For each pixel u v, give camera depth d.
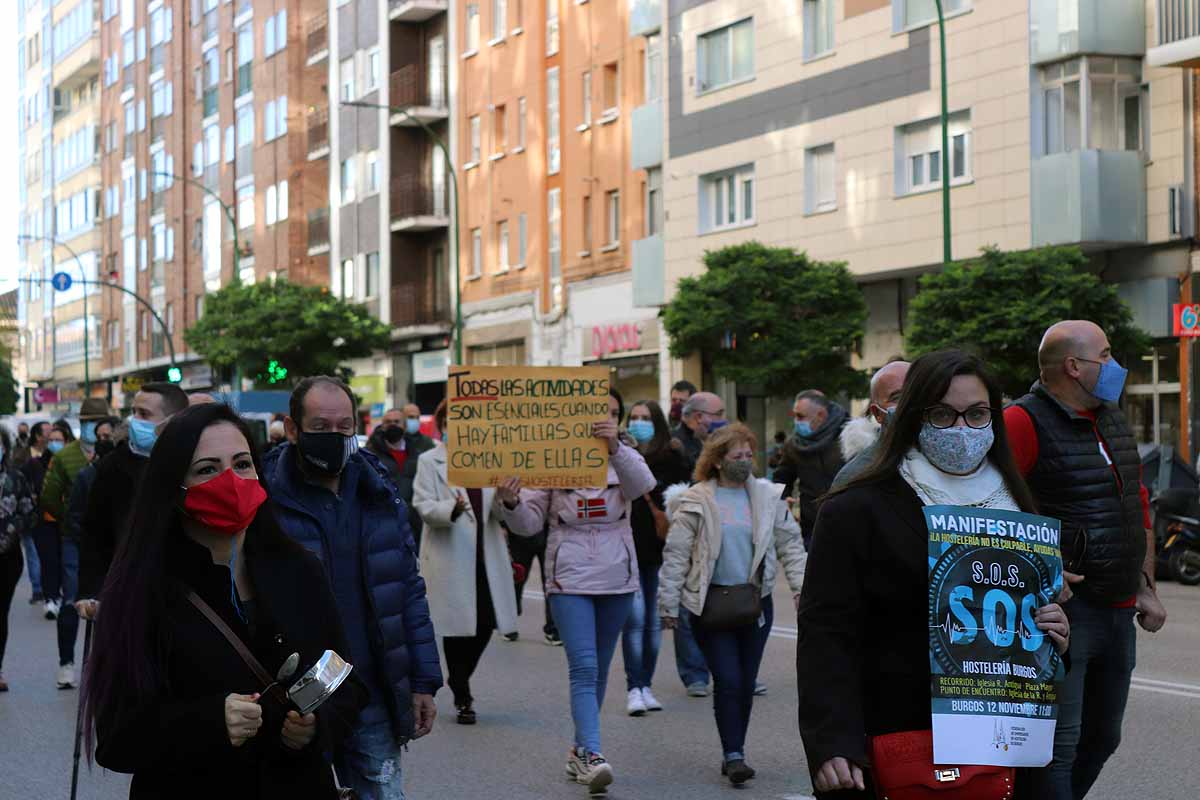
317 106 59.22
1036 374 23.39
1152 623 6.11
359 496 5.82
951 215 28.80
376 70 53.66
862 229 31.02
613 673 12.46
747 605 8.22
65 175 91.69
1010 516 4.14
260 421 41.19
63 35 91.62
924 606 4.09
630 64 39.31
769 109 33.50
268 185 63.59
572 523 8.55
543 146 43.88
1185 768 8.34
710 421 12.23
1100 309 23.73
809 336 28.77
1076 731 5.77
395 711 5.73
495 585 10.38
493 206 47.03
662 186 37.44
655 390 38.66
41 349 97.19
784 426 35.25
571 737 9.88
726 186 35.22
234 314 50.44
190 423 3.78
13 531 11.77
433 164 51.81
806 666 4.11
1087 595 5.82
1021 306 23.27
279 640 3.81
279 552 3.90
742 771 8.27
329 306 49.47
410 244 52.62
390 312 52.59
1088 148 26.30
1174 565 19.36
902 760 4.03
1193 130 25.45
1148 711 10.04
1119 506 5.88
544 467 8.66
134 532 3.72
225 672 3.70
